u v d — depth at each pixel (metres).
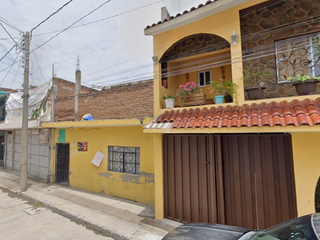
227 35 4.24
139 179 6.26
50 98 9.34
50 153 9.11
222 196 4.13
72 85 10.46
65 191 7.46
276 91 4.51
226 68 5.71
